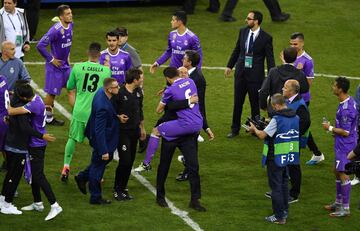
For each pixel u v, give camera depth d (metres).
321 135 54.81
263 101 46.34
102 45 71.94
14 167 40.03
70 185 44.94
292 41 48.97
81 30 75.81
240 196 44.38
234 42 74.75
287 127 39.75
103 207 42.03
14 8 54.19
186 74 42.06
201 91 46.00
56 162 48.25
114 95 41.72
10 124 39.72
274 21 80.00
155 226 39.91
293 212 42.53
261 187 45.78
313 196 44.84
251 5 85.56
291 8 84.69
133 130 42.34
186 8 82.00
